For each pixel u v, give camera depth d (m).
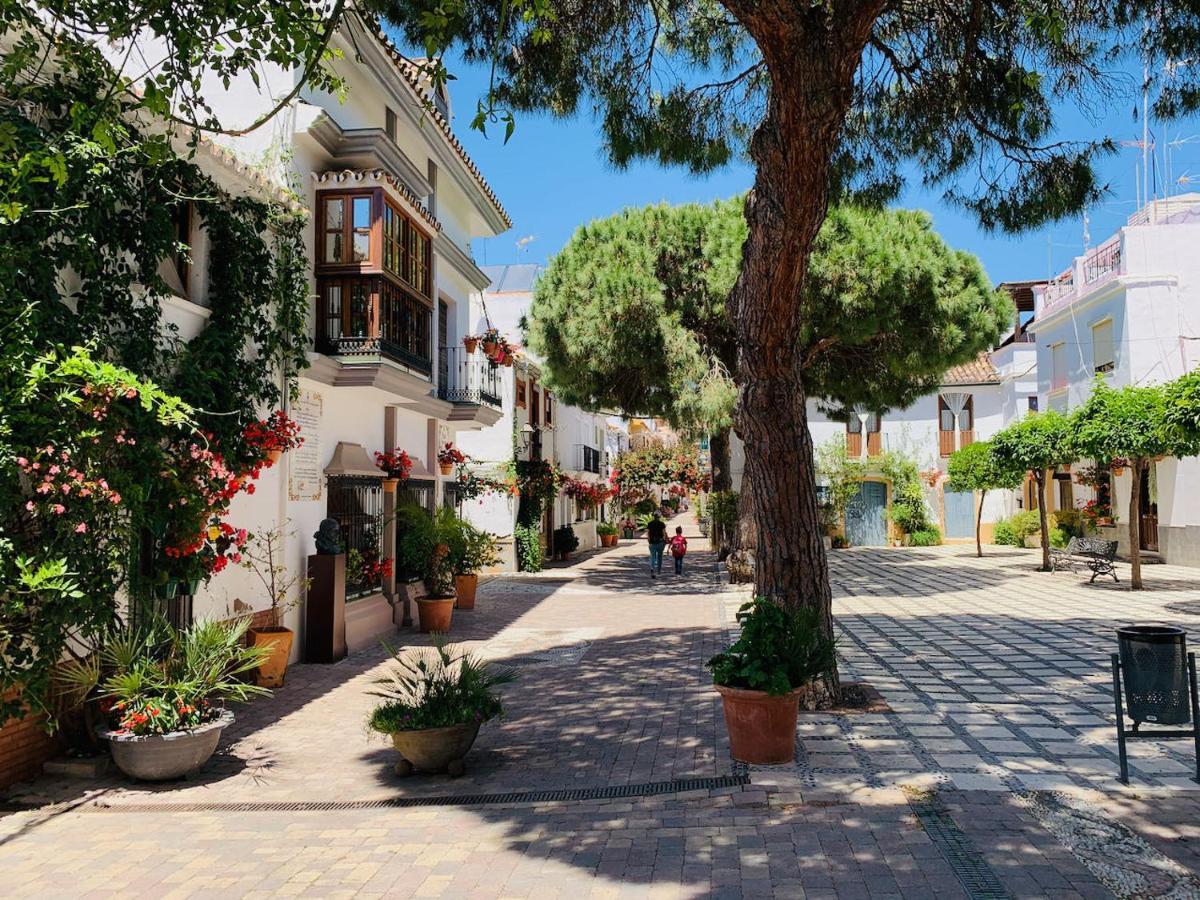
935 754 6.45
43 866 4.93
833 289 17.19
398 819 5.60
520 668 10.66
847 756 6.43
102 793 6.21
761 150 6.89
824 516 32.44
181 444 7.30
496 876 4.61
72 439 5.88
